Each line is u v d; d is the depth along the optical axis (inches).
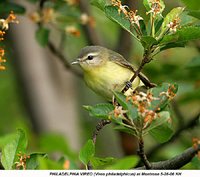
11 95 773.9
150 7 329.7
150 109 307.0
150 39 310.5
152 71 552.7
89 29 600.7
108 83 509.4
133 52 627.8
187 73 540.7
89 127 743.7
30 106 671.1
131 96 297.4
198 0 330.6
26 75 672.4
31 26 674.2
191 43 527.5
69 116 683.4
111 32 727.7
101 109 307.7
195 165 311.3
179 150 541.3
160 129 301.1
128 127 299.3
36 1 541.6
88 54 518.0
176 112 518.9
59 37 694.5
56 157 554.9
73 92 702.5
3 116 765.3
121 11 329.1
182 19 338.0
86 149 295.6
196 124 497.7
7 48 669.3
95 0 330.0
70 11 544.1
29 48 672.4
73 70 553.6
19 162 283.0
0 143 366.0
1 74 773.9
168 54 608.4
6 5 515.5
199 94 529.3
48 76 681.6
